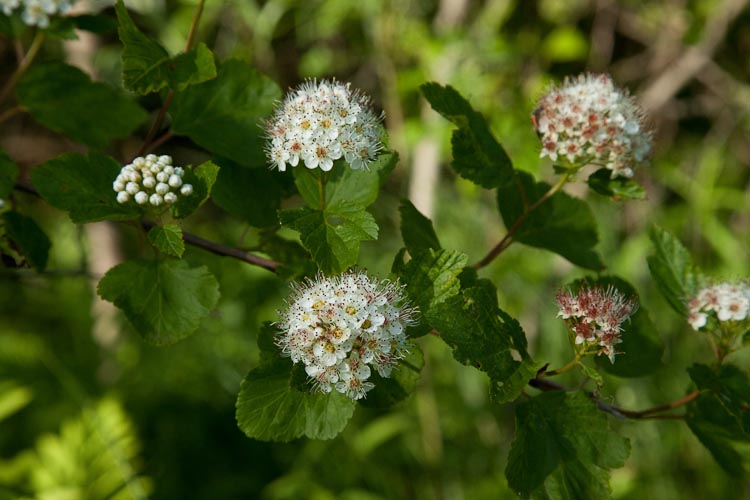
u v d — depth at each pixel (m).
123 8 0.69
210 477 1.16
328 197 0.68
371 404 0.67
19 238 0.73
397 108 1.21
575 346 0.67
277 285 1.22
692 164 1.46
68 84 0.78
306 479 1.09
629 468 1.12
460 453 1.13
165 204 0.67
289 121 0.66
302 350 0.64
